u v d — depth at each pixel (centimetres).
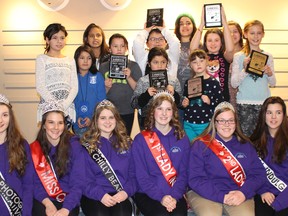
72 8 527
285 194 282
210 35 379
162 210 269
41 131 291
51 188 283
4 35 532
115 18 529
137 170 293
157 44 398
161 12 406
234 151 295
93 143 291
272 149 299
